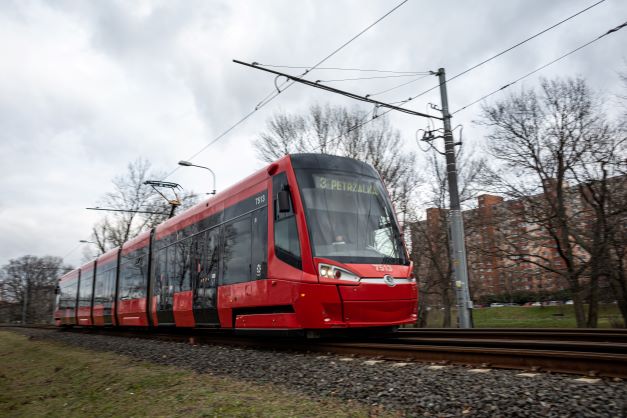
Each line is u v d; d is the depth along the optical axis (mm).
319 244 8805
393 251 9656
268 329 9430
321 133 30016
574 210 23531
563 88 22938
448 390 5043
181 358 9508
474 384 5195
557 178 23125
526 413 4121
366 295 8695
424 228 30953
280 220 9461
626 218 22016
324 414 4730
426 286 32281
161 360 9711
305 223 8906
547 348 7156
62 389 8320
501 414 4207
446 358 6766
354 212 9570
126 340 14836
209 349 10391
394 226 10023
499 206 25719
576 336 9297
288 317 8898
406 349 7312
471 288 32250
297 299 8633
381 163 29578
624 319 22859
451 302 32375
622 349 6367
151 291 15820
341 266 8680
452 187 16406
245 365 7867
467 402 4598
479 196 27594
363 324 8633
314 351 9031
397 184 29703
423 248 31219
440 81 16875
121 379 8055
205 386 6656
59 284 31562
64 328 28594
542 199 23484
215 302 11367
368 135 29734
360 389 5508
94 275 23250
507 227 25016
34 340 21078
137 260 17562
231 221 11258
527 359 5938
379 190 10305
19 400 7879
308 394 5660
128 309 17703
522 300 49219
